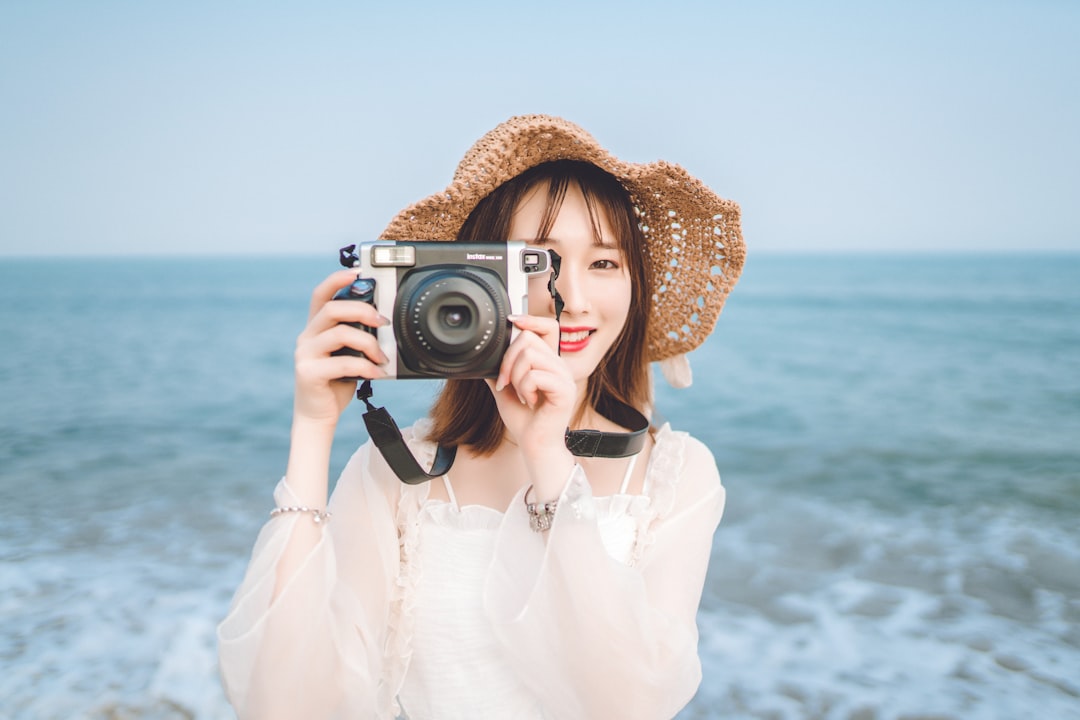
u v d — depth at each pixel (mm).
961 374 17688
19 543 6742
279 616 1350
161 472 9211
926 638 5141
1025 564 6340
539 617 1431
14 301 42438
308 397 1458
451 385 1804
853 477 9117
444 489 1775
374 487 1715
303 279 69750
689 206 1998
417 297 1423
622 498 1755
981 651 4961
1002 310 35500
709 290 2100
